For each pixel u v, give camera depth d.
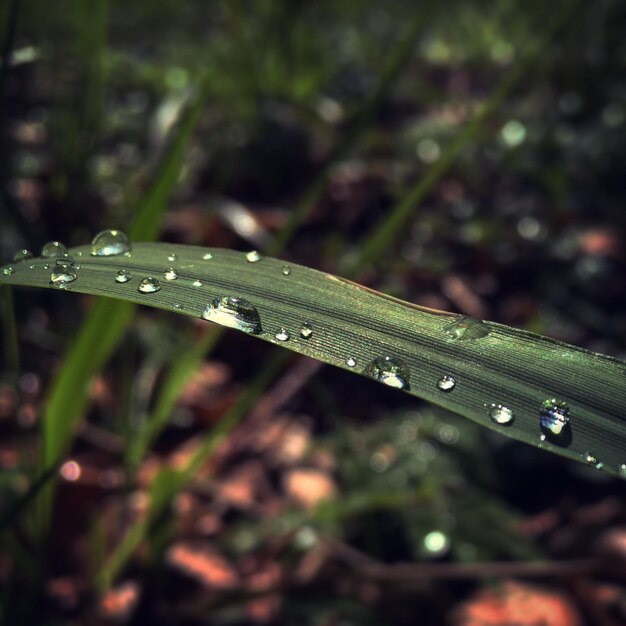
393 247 0.28
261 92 0.35
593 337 0.27
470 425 0.22
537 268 0.30
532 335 0.09
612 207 0.32
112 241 0.11
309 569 0.18
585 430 0.09
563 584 0.18
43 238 0.19
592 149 0.35
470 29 0.54
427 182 0.15
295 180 0.33
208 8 0.54
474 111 0.38
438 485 0.19
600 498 0.21
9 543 0.14
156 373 0.22
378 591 0.18
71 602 0.16
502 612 0.17
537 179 0.34
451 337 0.09
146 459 0.21
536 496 0.21
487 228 0.31
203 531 0.19
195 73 0.37
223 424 0.15
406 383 0.09
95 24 0.18
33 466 0.15
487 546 0.18
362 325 0.09
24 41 0.23
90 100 0.19
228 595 0.16
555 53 0.41
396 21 0.59
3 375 0.21
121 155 0.30
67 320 0.21
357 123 0.16
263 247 0.27
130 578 0.17
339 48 0.49
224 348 0.25
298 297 0.10
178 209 0.30
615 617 0.17
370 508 0.18
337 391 0.25
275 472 0.21
